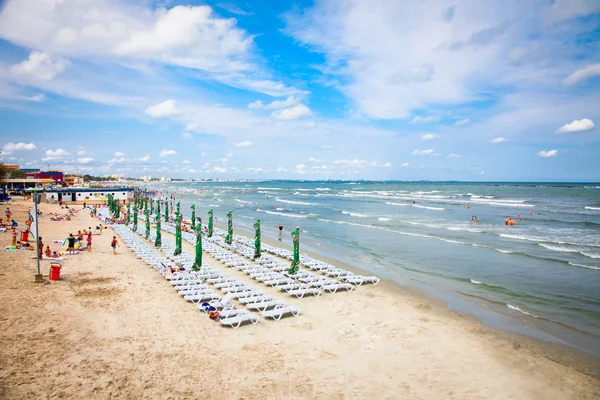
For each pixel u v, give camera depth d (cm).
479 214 5134
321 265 2081
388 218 4772
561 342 1168
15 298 1363
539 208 5894
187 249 2586
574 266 2172
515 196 9006
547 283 1823
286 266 2038
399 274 2011
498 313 1416
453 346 1116
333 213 5619
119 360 949
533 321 1340
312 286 1686
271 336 1140
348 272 1941
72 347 1006
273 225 4234
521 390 893
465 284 1811
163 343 1059
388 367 975
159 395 803
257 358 992
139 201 5769
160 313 1288
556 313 1422
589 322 1333
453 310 1443
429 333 1206
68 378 852
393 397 838
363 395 841
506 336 1204
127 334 1109
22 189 7625
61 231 3184
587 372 987
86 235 2953
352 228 3903
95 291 1504
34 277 1656
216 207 6969
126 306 1344
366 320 1302
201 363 953
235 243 2670
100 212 4850
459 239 3144
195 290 1520
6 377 839
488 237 3253
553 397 868
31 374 859
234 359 982
